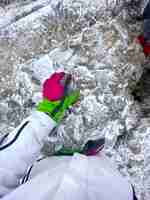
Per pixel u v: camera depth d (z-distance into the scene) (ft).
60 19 6.38
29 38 6.31
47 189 2.32
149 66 5.98
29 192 2.40
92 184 2.46
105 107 5.54
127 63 5.81
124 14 6.26
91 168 2.64
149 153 5.29
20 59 6.11
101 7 6.30
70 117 5.51
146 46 5.76
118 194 2.58
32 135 3.87
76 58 5.92
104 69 5.76
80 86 5.68
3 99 5.86
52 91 4.09
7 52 6.23
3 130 5.63
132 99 5.66
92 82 5.69
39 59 6.02
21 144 3.78
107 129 5.43
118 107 5.54
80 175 2.47
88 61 5.86
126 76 5.74
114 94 5.60
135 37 6.02
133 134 5.43
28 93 5.77
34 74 5.90
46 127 3.98
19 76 5.94
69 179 2.39
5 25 6.59
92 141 4.20
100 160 3.06
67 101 4.25
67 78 4.39
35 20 6.46
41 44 6.20
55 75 4.32
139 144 5.36
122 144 5.39
